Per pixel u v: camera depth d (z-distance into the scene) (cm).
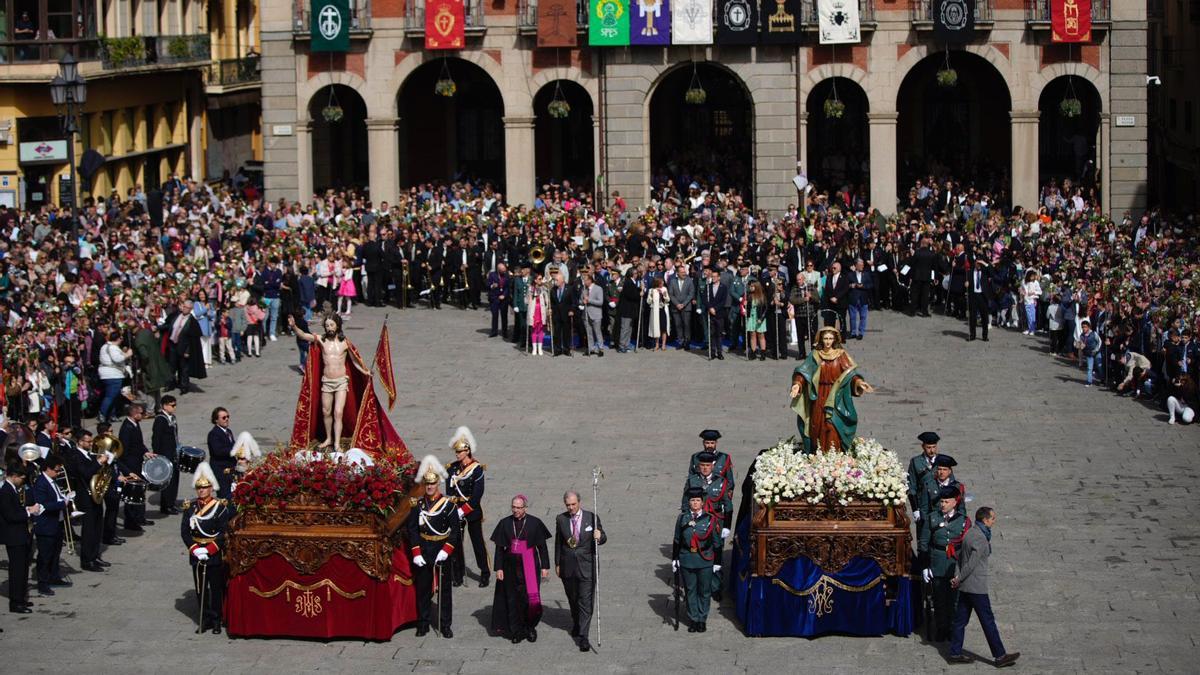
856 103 11375
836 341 4297
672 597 4400
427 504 4188
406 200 9881
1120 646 4012
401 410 6462
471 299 8600
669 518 5034
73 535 4994
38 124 9956
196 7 12262
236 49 13188
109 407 6322
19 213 8550
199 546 4175
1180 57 12275
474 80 11456
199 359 6894
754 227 8894
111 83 10725
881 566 4097
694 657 4006
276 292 7900
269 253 8062
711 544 4128
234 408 6562
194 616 4334
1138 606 4269
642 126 10200
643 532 4903
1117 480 5412
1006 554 4678
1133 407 6462
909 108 11381
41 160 9962
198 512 4197
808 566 4112
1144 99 10094
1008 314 8094
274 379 7081
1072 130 11394
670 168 10756
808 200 10031
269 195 10356
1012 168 10212
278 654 4072
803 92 10156
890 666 3931
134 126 11194
